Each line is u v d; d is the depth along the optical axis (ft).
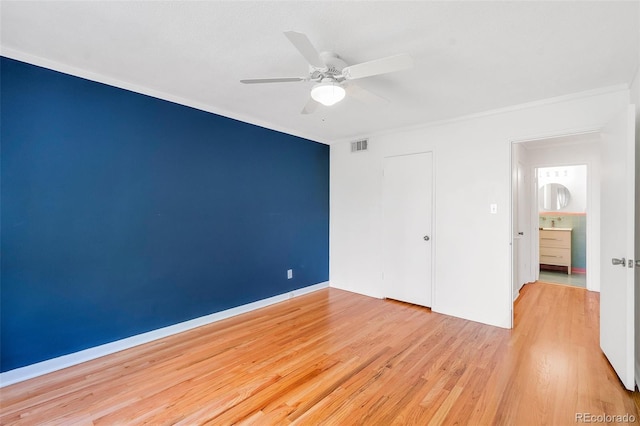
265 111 11.41
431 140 12.35
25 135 7.40
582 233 18.69
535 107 9.95
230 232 11.81
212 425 5.82
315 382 7.23
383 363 8.09
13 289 7.28
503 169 10.59
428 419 5.96
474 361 8.16
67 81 7.98
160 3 5.41
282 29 6.15
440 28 5.98
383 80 8.35
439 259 12.02
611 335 7.73
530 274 16.47
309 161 15.14
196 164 10.75
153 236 9.66
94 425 5.82
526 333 9.98
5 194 7.17
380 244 14.12
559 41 6.41
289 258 14.15
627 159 6.72
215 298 11.29
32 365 7.49
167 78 8.62
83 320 8.29
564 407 6.27
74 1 5.36
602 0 5.13
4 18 5.87
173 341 9.52
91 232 8.43
